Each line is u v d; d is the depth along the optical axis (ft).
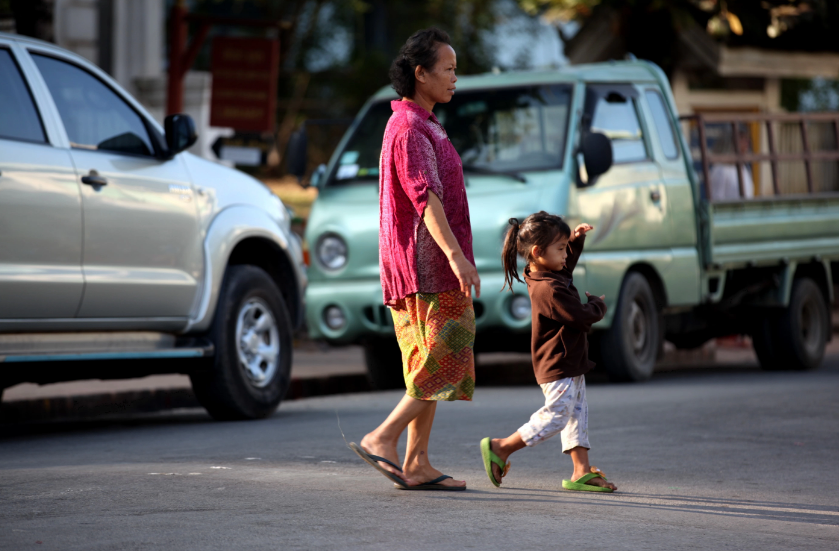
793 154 97.45
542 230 37.37
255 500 35.58
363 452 37.47
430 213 35.55
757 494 38.96
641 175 81.10
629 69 86.63
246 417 60.08
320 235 78.48
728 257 86.12
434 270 36.50
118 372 54.90
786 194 98.99
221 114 113.91
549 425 37.63
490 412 61.46
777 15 132.98
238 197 61.72
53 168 50.75
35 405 67.51
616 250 78.02
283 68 256.73
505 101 80.23
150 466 42.63
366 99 246.47
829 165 103.86
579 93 79.30
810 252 94.38
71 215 51.16
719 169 90.89
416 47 36.68
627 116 82.48
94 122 54.34
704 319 91.97
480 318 74.18
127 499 35.63
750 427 55.01
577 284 74.64
